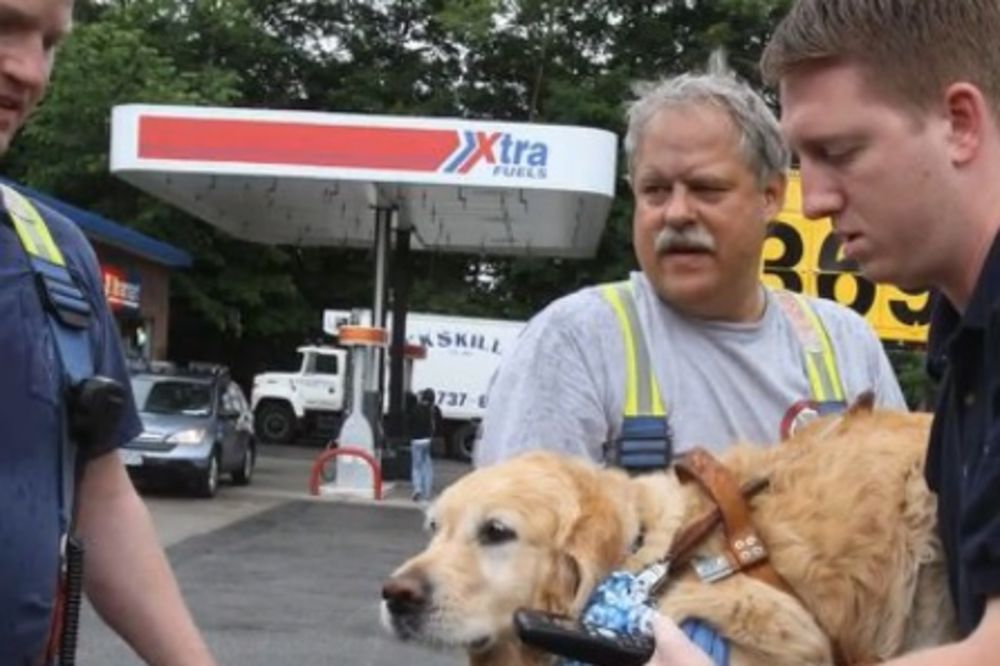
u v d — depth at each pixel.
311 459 30.11
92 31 32.19
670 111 3.22
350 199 23.27
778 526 2.76
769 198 3.31
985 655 1.64
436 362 34.28
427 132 20.36
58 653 2.23
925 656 1.68
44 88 2.22
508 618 3.04
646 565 2.88
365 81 40.47
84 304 2.30
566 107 36.00
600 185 20.59
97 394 2.23
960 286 1.89
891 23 1.82
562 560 2.95
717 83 3.24
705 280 3.20
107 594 2.55
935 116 1.83
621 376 3.21
